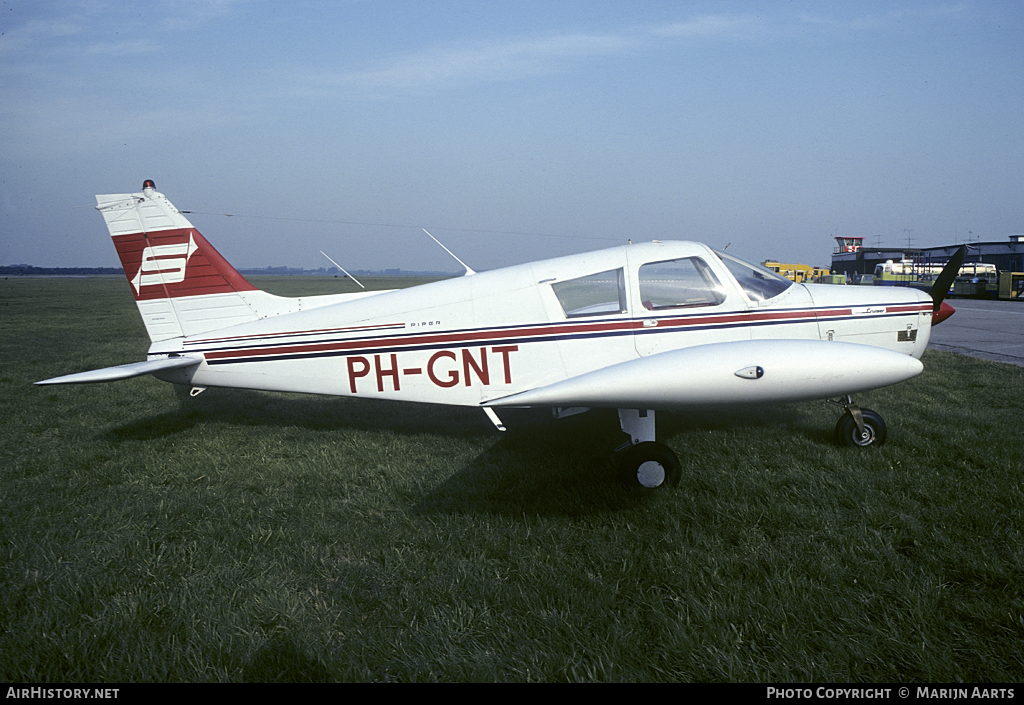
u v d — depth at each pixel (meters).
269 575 2.88
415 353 4.75
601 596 2.57
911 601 2.44
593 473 4.11
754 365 3.66
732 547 3.02
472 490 3.84
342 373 4.91
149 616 2.52
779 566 2.77
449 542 3.15
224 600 2.64
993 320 15.19
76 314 21.92
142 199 5.30
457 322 4.67
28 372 8.98
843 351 3.80
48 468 4.55
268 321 5.05
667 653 2.23
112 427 5.84
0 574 2.91
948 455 4.23
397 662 2.24
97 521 3.51
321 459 4.65
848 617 2.38
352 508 3.64
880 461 4.19
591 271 4.60
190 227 5.33
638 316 4.54
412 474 4.22
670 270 4.60
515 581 2.76
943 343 10.75
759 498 3.55
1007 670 2.10
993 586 2.59
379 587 2.76
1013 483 3.60
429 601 2.61
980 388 6.66
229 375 5.14
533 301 4.59
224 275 5.35
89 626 2.48
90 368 9.33
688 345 4.54
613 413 5.95
